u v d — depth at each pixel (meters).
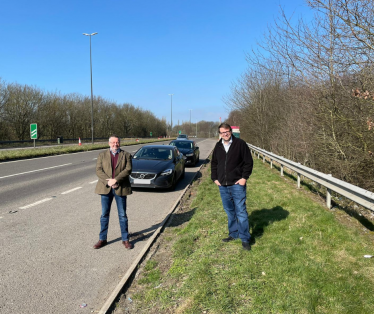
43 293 3.15
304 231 4.57
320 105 7.72
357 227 4.93
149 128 83.88
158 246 4.53
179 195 8.35
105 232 4.51
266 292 2.94
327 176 5.97
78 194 8.02
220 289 3.04
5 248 4.32
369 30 5.61
